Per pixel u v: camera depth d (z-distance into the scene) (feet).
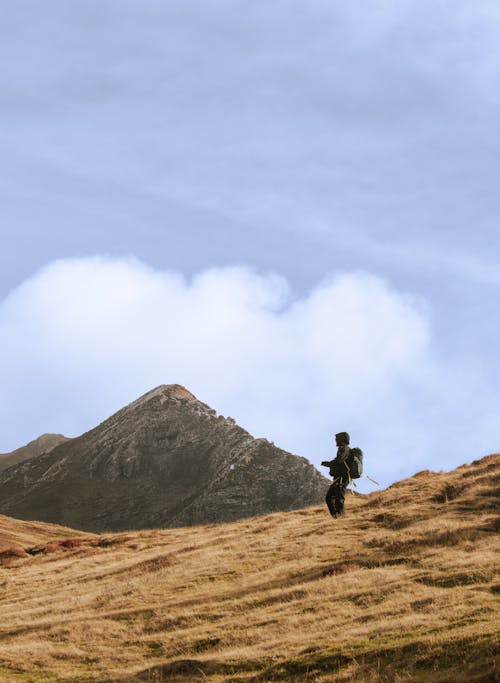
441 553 77.51
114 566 108.47
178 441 531.09
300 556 88.33
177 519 436.76
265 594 75.10
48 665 62.90
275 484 458.09
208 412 573.33
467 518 90.27
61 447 572.51
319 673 48.42
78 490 490.49
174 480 494.59
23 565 129.18
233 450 502.79
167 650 63.62
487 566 68.95
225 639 62.49
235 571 87.76
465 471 123.54
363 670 46.65
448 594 61.62
